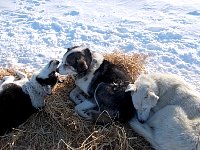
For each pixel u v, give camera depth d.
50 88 2.27
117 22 3.48
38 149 2.12
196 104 2.15
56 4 3.84
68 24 3.41
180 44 3.15
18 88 2.24
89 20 3.50
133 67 2.60
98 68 2.35
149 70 2.83
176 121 2.05
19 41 3.16
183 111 2.11
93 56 2.39
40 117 2.26
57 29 3.34
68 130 2.19
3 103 2.18
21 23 3.43
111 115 2.21
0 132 2.15
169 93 2.24
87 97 2.42
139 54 2.81
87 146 2.09
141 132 2.13
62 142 2.12
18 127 2.21
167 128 2.06
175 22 3.48
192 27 3.39
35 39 3.19
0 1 3.87
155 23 3.46
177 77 2.34
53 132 2.18
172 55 3.02
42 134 2.17
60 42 3.16
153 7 3.77
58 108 2.26
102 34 3.27
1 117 2.15
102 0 3.94
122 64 2.59
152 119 2.18
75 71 2.29
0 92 2.21
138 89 2.20
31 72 2.66
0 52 3.00
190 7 3.74
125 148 2.11
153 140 2.10
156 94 2.23
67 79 2.52
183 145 1.98
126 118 2.23
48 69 2.26
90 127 2.21
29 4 3.83
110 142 2.11
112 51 2.92
